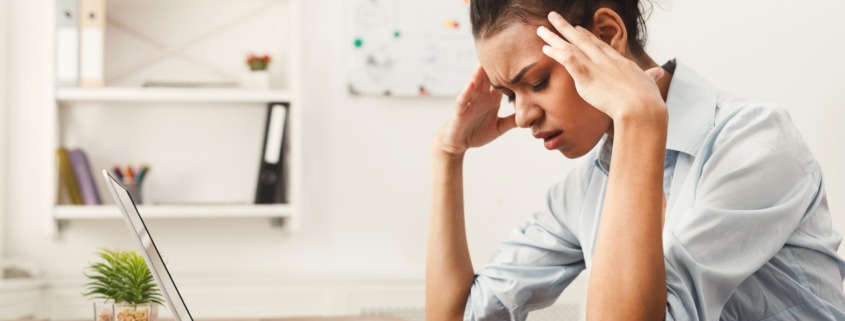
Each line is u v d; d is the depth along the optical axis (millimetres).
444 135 1384
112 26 2939
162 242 2961
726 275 946
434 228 1398
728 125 1025
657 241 920
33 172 2916
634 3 1109
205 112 2994
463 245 1396
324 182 3020
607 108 952
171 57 2971
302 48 3010
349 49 3018
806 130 2836
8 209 2895
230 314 2793
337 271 3016
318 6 3020
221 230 2988
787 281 999
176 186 2969
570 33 993
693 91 1089
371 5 3021
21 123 2912
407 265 3051
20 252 2896
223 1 2990
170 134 2973
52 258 2904
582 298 2982
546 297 1345
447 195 1392
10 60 2908
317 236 3016
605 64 963
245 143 3008
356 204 3031
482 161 3064
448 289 1380
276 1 2996
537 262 1352
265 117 3014
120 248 2934
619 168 938
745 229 958
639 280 911
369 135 3041
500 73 1049
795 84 2859
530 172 3084
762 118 1011
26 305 2633
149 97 2771
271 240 3006
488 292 1346
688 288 951
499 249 1404
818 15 2859
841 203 2742
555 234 1355
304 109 3014
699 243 956
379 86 3020
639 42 1123
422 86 3031
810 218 1029
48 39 2844
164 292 1177
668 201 1073
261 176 2836
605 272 926
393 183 3049
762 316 1007
